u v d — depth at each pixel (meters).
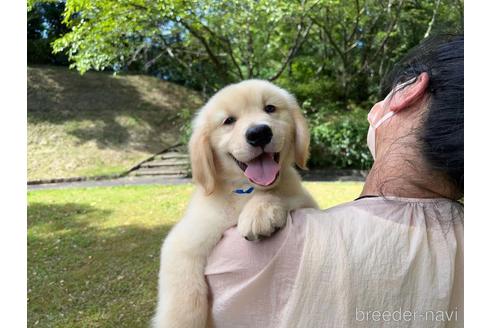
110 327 0.89
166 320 0.33
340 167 2.88
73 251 1.33
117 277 1.12
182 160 3.07
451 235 0.28
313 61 3.53
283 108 0.45
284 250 0.29
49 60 4.16
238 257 0.30
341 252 0.27
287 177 0.42
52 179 2.67
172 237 0.37
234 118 0.42
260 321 0.29
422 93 0.31
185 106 3.87
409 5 2.88
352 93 3.46
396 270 0.26
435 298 0.26
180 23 2.24
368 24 3.09
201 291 0.33
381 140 0.33
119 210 1.82
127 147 3.24
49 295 1.04
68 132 3.27
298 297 0.27
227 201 0.39
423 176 0.30
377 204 0.30
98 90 3.87
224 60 3.04
